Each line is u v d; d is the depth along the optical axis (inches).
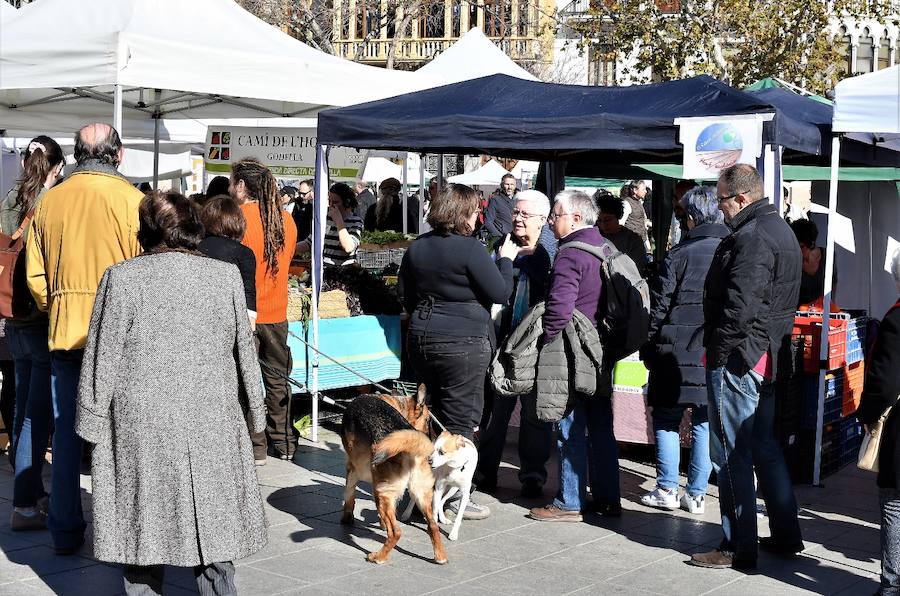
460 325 239.9
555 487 278.2
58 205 203.5
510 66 575.8
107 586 195.9
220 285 165.6
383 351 335.6
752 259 198.8
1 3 352.5
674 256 249.1
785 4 951.6
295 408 341.1
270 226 283.0
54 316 202.7
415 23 1478.8
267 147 444.5
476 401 243.9
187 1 319.0
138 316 159.8
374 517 247.0
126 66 275.1
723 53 1007.0
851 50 1258.0
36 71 281.7
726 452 209.6
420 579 205.0
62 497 209.5
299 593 195.5
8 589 193.3
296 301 312.8
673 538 235.3
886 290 463.5
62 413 207.2
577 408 244.7
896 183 456.4
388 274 380.8
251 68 303.1
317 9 1180.5
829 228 278.5
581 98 281.3
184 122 513.0
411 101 299.3
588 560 218.8
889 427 187.3
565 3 1352.1
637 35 1018.7
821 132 275.1
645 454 316.5
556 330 234.2
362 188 672.4
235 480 164.4
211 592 168.4
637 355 295.7
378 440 219.0
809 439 285.0
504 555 221.3
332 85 324.5
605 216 348.5
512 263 252.7
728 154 238.1
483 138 265.7
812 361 282.2
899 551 189.8
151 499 159.3
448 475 226.4
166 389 159.6
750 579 208.2
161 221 166.4
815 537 237.6
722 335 201.6
